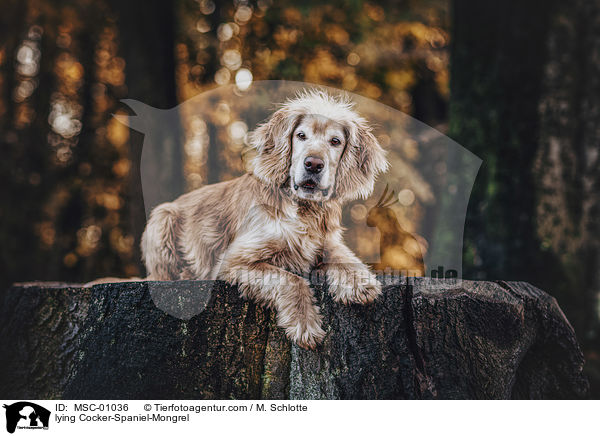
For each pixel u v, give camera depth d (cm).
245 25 687
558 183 444
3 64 709
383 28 697
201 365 262
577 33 454
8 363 331
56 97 730
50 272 703
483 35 466
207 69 683
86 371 273
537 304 291
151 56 587
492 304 281
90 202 729
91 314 282
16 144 714
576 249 439
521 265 439
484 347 280
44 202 713
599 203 443
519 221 443
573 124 450
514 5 457
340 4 657
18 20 712
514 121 452
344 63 682
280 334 262
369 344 261
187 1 698
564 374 304
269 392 262
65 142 734
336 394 256
